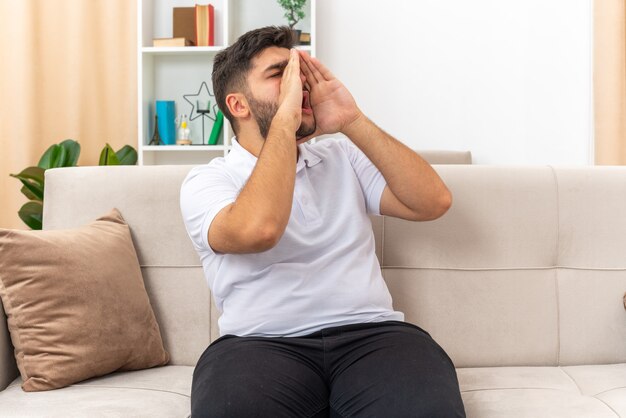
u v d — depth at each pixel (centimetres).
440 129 379
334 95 162
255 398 126
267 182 139
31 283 157
